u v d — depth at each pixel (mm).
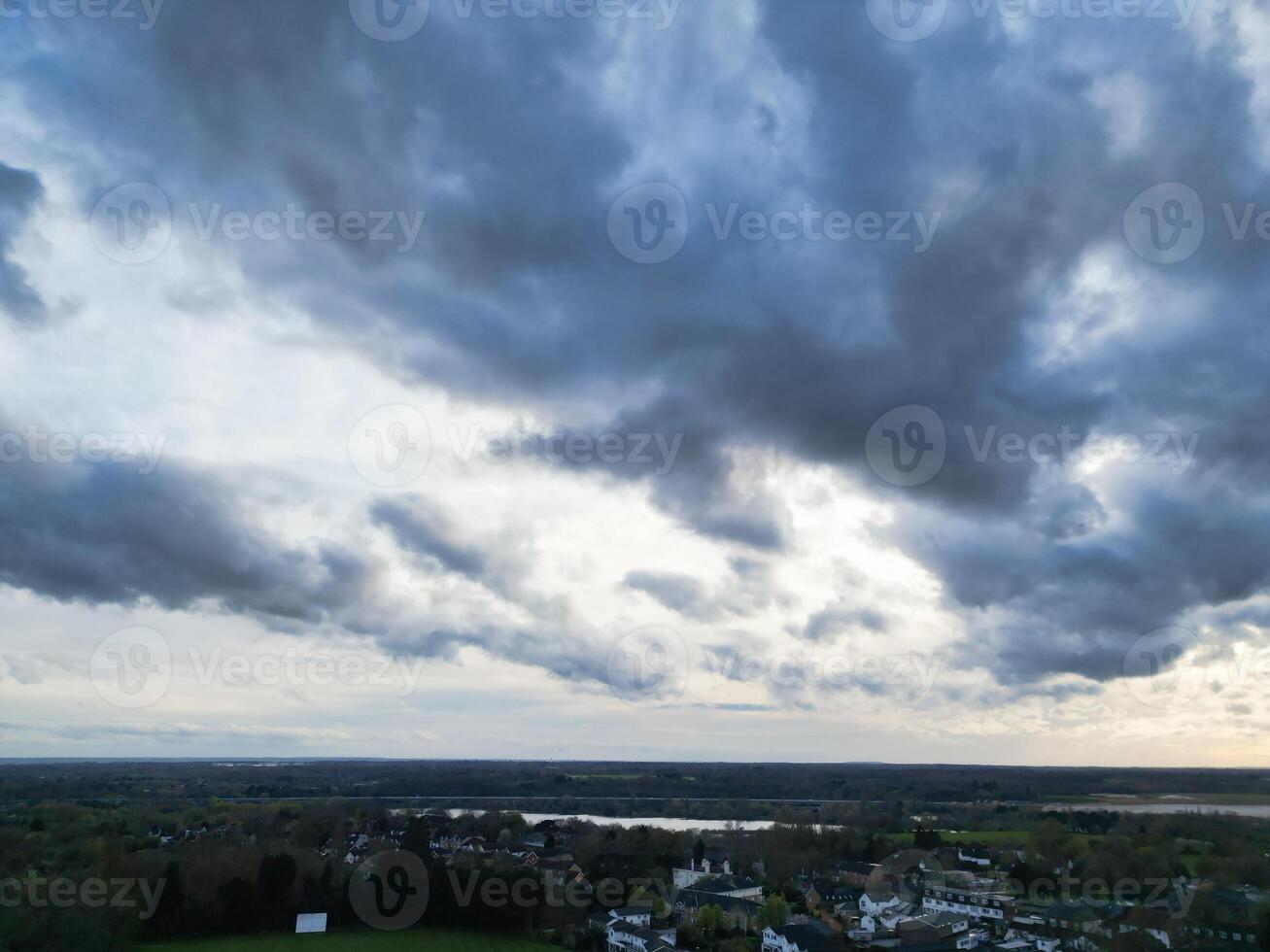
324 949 86125
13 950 73438
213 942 88875
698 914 102688
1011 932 94500
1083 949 84375
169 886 91125
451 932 97375
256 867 100312
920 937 91875
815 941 87750
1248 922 81375
